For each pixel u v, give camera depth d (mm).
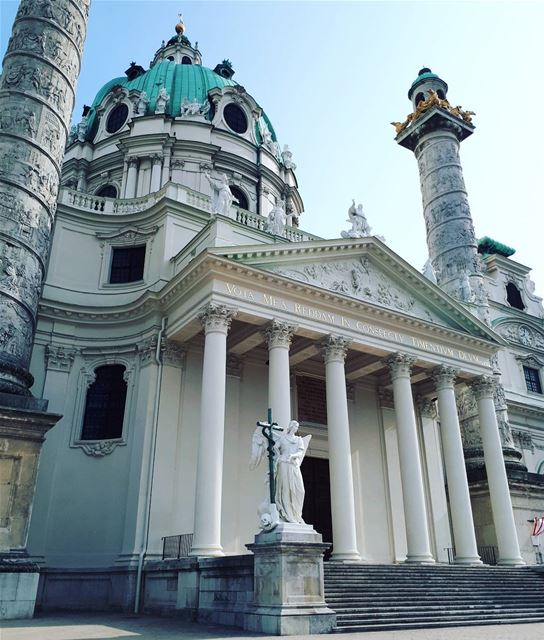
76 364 25266
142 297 24734
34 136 20641
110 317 25703
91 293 26812
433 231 38031
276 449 14789
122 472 22969
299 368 28000
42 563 21766
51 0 22656
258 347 26734
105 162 38656
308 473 27141
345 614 14078
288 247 23375
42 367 24641
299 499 14359
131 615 18203
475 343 27922
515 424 38375
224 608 14695
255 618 13008
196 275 22172
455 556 24594
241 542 23109
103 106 41688
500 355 39969
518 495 30188
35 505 22469
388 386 30203
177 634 12414
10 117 20516
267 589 13078
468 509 24594
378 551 26625
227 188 25656
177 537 20922
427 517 28719
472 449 31531
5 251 18984
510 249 45938
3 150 20000
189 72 44031
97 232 28188
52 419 18016
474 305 31844
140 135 37562
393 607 15430
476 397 28188
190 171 37406
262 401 26062
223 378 20359
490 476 26672
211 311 21016
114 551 21781
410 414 24719
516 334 41625
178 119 38969
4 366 18031
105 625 14586
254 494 24188
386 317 25328
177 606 17203
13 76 21188
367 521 26906
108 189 38438
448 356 27031
